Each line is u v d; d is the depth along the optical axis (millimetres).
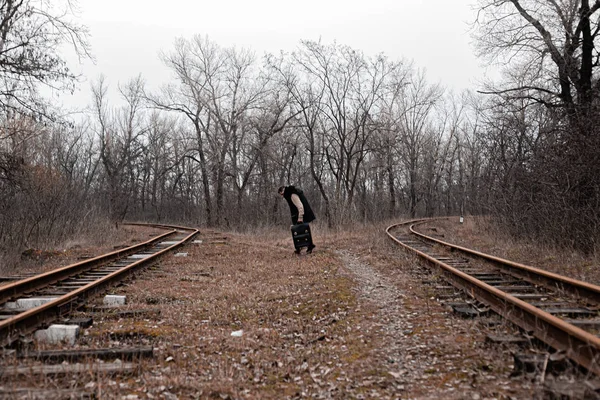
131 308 7125
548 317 4676
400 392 4129
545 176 13375
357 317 6648
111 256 12695
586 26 14773
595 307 6199
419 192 55188
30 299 7285
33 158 19703
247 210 36688
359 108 30531
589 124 12320
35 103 14500
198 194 53094
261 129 35281
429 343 5246
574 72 15188
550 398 3600
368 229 24031
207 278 10102
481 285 6664
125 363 4684
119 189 47875
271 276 10305
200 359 5133
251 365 5000
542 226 13469
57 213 19312
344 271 10562
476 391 3980
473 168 46281
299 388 4375
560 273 9258
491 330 5492
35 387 4070
